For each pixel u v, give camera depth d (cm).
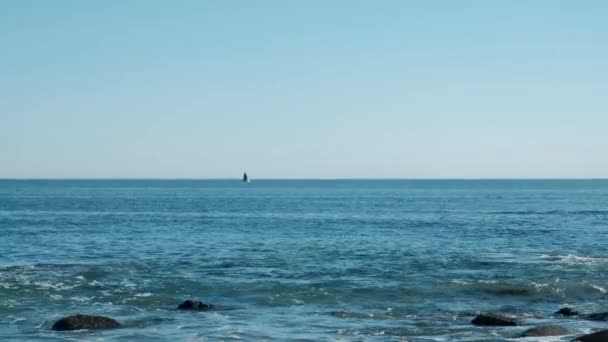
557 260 4466
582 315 2764
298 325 2591
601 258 4562
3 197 16100
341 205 12538
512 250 5103
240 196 17600
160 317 2709
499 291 3331
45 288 3291
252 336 2400
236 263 4353
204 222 8025
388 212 10294
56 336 2361
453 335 2416
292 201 14350
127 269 3988
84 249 5188
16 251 5038
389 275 3856
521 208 11531
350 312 2833
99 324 2502
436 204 13025
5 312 2795
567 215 9531
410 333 2452
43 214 9512
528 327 2542
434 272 3969
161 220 8356
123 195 18075
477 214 9794
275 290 3347
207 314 2783
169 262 4381
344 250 5072
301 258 4606
